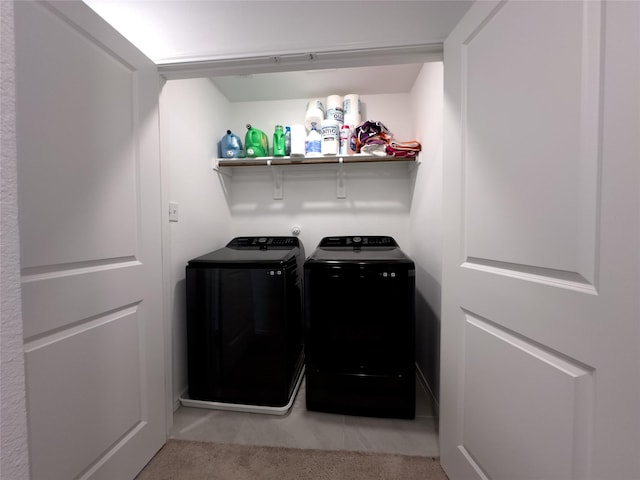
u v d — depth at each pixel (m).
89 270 0.83
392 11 1.06
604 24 0.50
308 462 1.10
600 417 0.52
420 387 1.67
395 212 2.12
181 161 1.52
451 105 0.97
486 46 0.80
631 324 0.47
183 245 1.53
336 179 2.16
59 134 0.73
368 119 2.10
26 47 0.65
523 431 0.69
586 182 0.54
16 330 0.44
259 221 2.22
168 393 1.25
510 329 0.73
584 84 0.54
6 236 0.43
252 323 1.41
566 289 0.58
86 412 0.82
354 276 1.33
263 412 1.40
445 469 1.04
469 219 0.89
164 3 1.13
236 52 1.12
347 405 1.37
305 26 1.10
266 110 2.20
